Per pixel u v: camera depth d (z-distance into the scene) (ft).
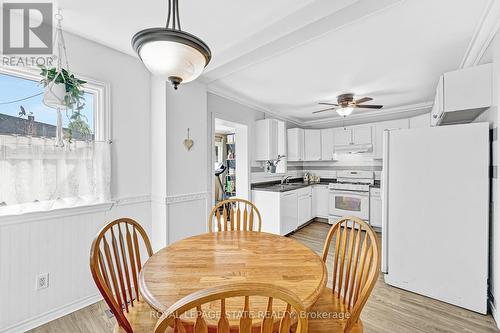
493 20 5.67
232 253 4.72
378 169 15.90
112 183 7.49
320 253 11.14
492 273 6.48
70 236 6.51
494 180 6.38
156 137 8.45
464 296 6.74
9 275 5.55
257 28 6.22
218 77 9.15
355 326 3.83
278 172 15.87
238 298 3.17
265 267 4.07
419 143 7.48
